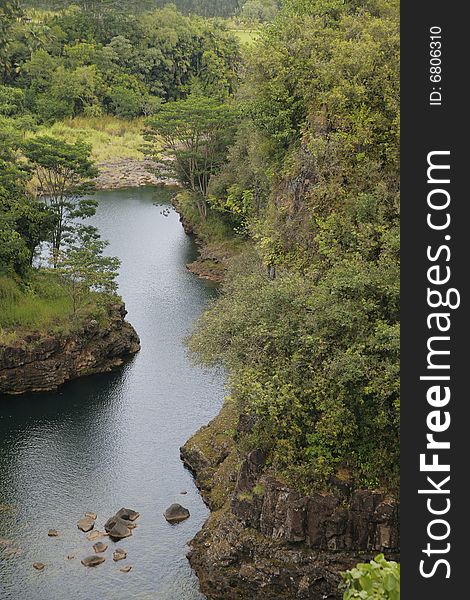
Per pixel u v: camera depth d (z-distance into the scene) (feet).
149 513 115.65
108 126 434.71
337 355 94.89
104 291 175.63
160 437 136.26
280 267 124.26
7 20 417.49
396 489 94.38
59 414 144.46
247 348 102.32
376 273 98.68
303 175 124.36
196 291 207.72
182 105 255.70
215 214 249.34
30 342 153.99
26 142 211.61
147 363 165.58
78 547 108.47
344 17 141.49
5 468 127.54
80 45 462.19
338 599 94.84
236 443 112.78
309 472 95.81
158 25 501.56
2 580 101.81
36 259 214.69
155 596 99.45
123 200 308.60
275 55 136.67
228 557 99.19
